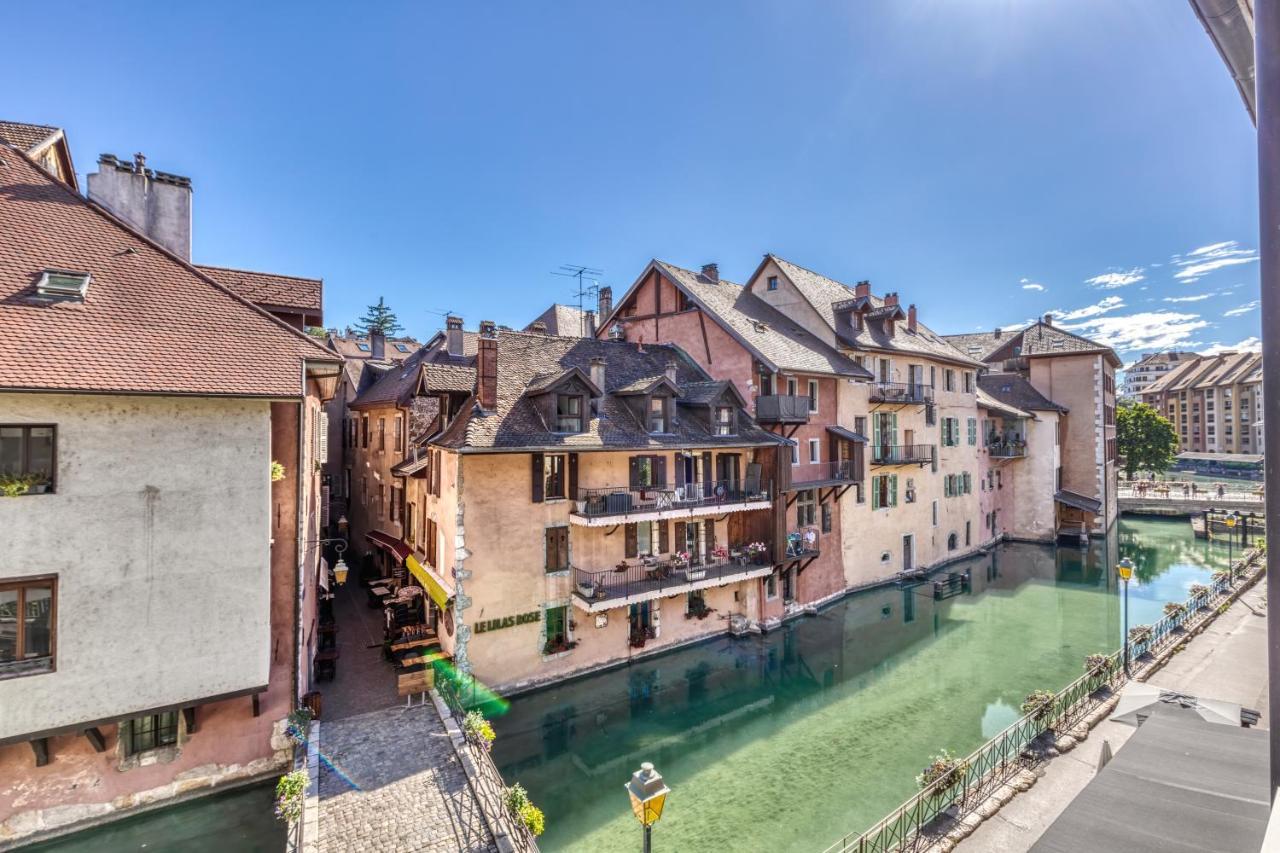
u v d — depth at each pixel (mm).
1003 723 16047
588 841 11617
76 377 10000
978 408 36906
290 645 13000
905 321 34656
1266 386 3084
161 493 10961
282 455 13195
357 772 12375
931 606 25953
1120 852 6605
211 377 11242
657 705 16984
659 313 27406
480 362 17219
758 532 22312
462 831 10805
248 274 15445
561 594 17750
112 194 14391
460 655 15906
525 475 17125
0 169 12703
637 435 19266
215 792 12062
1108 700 14922
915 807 11023
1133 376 136375
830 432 25797
